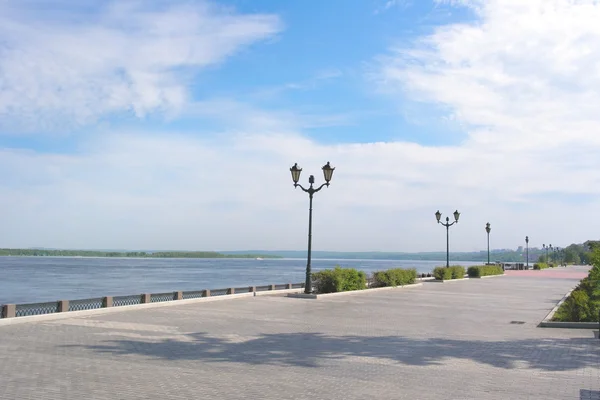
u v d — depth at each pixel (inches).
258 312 790.5
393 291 1288.1
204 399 316.8
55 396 317.1
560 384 368.2
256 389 341.7
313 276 1163.3
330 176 1093.1
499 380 378.0
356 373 394.0
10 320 616.7
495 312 843.4
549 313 828.0
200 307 854.5
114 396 319.6
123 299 832.9
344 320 710.5
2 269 4785.9
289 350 482.3
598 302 722.2
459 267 1975.9
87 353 451.5
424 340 553.6
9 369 385.4
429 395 335.0
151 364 413.1
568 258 5777.6
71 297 1809.8
